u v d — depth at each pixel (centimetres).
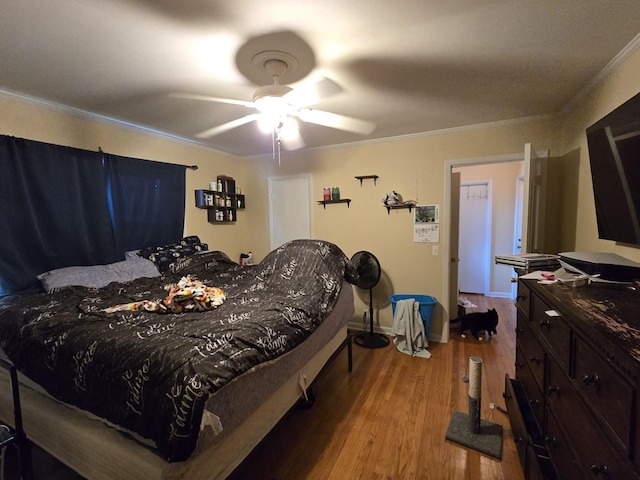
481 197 539
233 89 220
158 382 117
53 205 246
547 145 291
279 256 300
